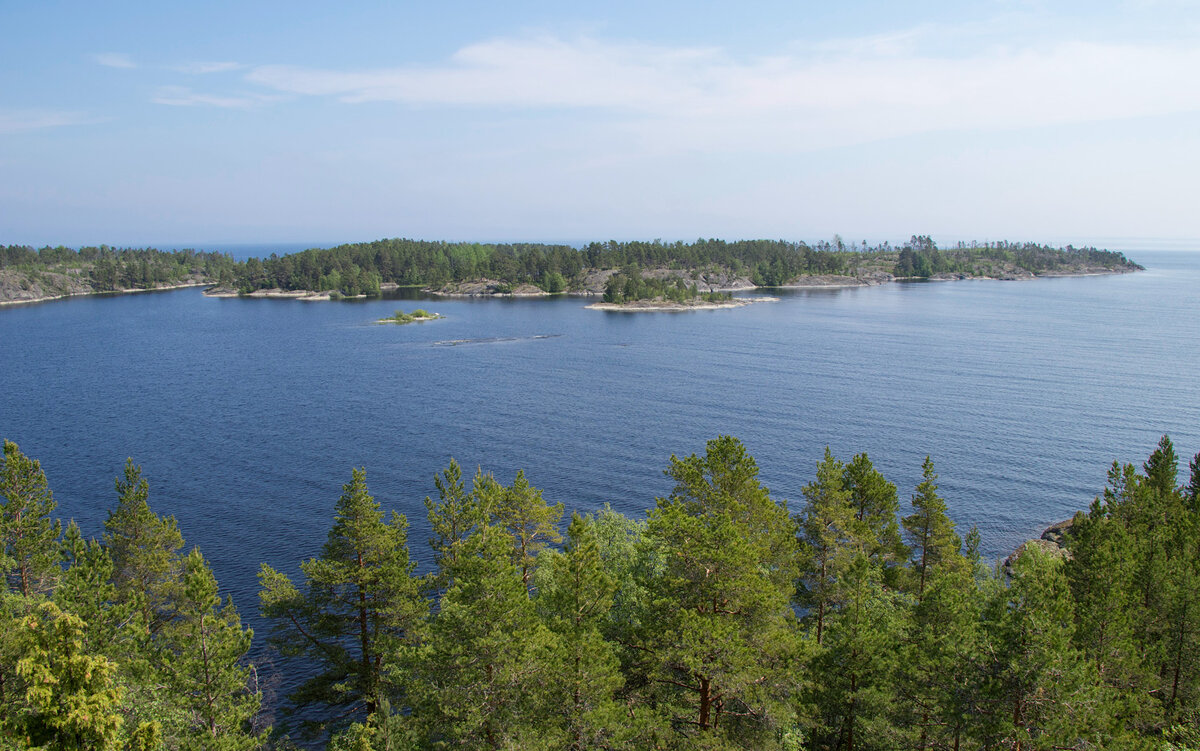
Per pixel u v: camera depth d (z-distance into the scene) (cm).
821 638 4447
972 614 3281
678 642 3077
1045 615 2862
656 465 10338
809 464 10319
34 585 4425
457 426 12625
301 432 12131
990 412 13450
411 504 8650
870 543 4791
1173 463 5850
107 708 2186
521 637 3070
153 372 17875
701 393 15512
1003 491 9269
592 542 3341
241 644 3388
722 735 3058
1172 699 3906
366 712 4738
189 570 3359
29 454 10650
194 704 3272
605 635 3581
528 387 16262
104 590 3516
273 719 4681
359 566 4156
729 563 3136
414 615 4166
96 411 13588
